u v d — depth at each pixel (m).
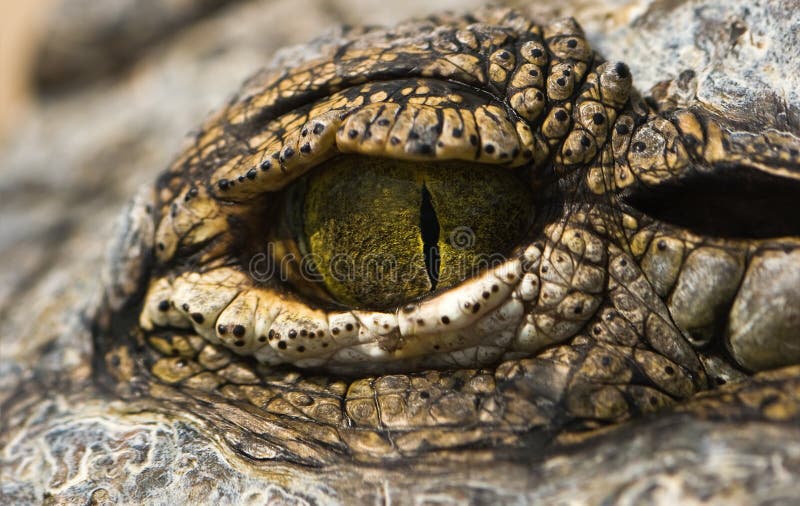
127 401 0.59
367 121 0.57
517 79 0.58
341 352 0.58
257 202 0.58
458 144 0.57
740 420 0.57
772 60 0.58
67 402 0.60
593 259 0.58
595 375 0.57
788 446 0.56
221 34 0.83
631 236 0.58
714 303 0.57
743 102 0.58
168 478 0.58
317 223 0.58
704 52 0.59
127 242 0.59
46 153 0.78
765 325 0.57
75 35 0.89
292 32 0.78
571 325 0.58
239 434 0.58
